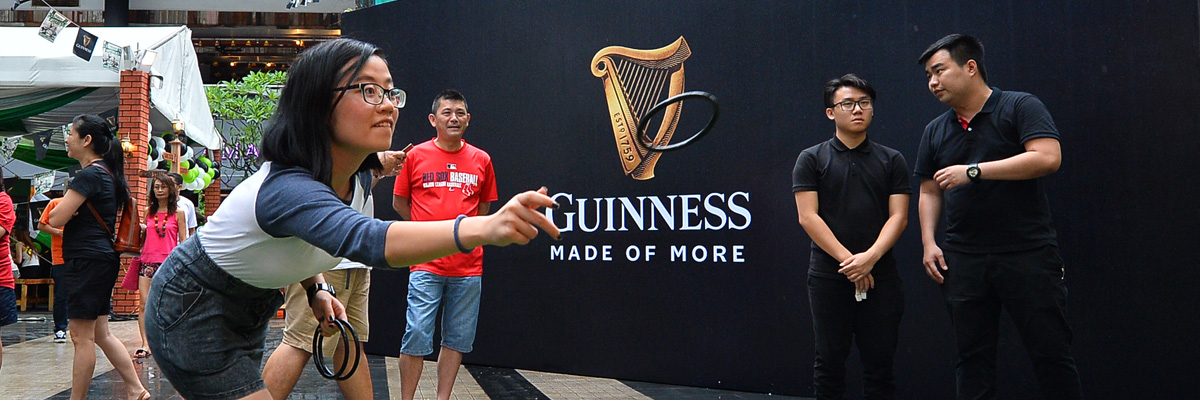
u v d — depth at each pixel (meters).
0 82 8.56
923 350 3.56
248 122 12.77
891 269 2.95
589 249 4.39
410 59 4.95
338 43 1.39
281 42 18.77
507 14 4.66
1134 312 3.21
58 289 7.07
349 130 1.36
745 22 3.99
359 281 2.98
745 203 3.96
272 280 1.45
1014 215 2.69
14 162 12.83
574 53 4.46
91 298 3.36
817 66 3.81
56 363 5.32
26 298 12.03
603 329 4.33
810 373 3.77
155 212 5.72
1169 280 3.16
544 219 1.11
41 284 12.79
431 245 1.14
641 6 4.27
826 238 2.91
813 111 3.81
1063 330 2.66
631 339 4.25
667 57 4.18
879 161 3.01
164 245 5.71
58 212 3.25
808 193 3.01
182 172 10.05
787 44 3.88
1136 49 3.24
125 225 3.79
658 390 3.97
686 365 4.09
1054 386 2.67
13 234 11.60
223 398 1.46
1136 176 3.22
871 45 3.70
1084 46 3.32
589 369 4.36
